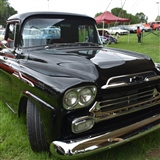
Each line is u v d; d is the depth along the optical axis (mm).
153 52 11773
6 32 3756
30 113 2445
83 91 2053
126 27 34656
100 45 3857
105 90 2188
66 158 2023
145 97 2561
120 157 2568
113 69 2363
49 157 2543
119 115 2312
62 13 3549
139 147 2754
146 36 24625
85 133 2141
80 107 2066
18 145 2787
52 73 2340
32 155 2594
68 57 2736
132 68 2484
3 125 3254
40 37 3295
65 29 3527
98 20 17859
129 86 2332
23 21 3236
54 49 3174
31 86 2346
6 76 3186
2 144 2777
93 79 2195
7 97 3352
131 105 2398
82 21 3740
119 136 2229
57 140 2102
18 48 3271
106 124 2279
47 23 3369
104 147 2135
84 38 3795
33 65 2684
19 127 3238
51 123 2074
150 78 2506
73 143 2033
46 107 2104
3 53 3705
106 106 2227
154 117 2533
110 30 28703
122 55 2887
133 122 2387
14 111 3115
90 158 2543
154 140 2900
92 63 2449
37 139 2477
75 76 2223
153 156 2592
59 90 2004
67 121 2088
